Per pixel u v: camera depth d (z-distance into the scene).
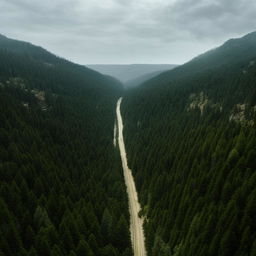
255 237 34.34
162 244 43.75
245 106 85.56
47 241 39.16
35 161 65.94
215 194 47.31
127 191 74.38
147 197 64.81
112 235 47.25
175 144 79.75
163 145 85.38
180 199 52.84
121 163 94.31
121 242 47.06
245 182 42.09
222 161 54.19
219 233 37.50
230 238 35.62
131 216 61.66
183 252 40.25
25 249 39.31
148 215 58.97
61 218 49.69
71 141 91.38
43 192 56.75
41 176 59.91
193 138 75.00
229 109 92.62
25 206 49.62
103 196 60.88
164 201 57.00
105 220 48.75
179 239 44.66
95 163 81.62
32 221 45.72
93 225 46.47
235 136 60.25
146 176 73.62
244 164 48.75
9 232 38.88
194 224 42.22
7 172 57.22
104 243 46.84
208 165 58.38
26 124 87.12
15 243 39.06
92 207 54.34
